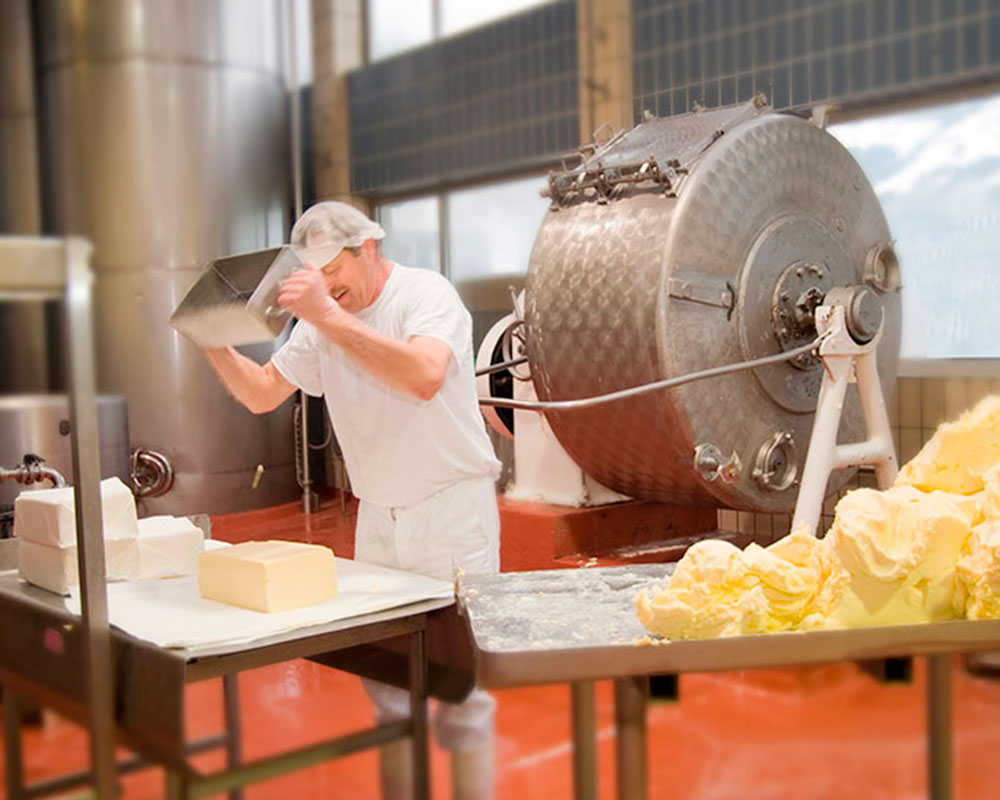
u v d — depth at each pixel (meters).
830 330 2.64
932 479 1.32
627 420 3.02
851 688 1.08
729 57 3.15
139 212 2.67
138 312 2.80
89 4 2.49
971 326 3.65
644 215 2.91
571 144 2.34
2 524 2.38
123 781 0.96
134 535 1.69
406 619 1.44
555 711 1.11
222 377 2.09
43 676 1.17
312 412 4.05
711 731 1.01
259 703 1.16
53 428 2.48
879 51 3.16
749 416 3.01
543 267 3.15
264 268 1.59
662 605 1.07
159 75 2.56
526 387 3.65
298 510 3.80
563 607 1.23
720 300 2.90
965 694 1.10
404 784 1.00
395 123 2.32
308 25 2.42
